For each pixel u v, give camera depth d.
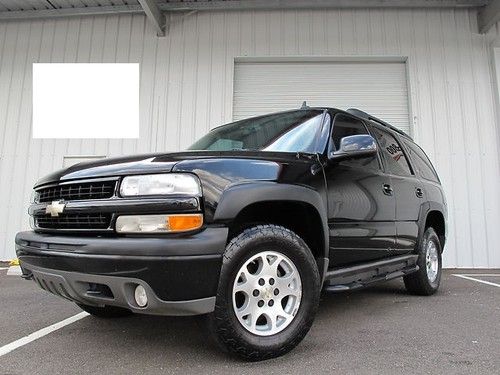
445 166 7.67
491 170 7.64
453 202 7.55
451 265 7.38
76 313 3.52
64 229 2.29
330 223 2.71
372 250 3.22
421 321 3.26
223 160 2.29
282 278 2.36
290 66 8.20
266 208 2.47
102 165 2.35
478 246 7.41
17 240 2.62
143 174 2.14
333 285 2.86
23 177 8.00
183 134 7.93
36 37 8.43
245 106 8.12
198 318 2.19
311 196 2.52
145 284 1.95
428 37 8.06
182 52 8.16
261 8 8.09
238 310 2.19
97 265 2.02
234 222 2.20
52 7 8.24
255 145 3.08
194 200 2.06
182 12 8.22
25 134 8.13
